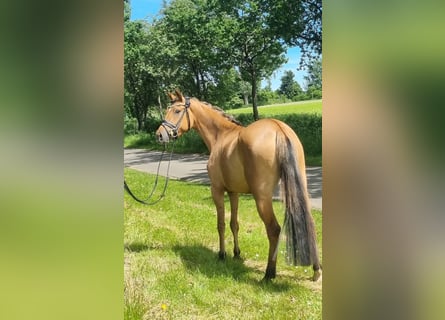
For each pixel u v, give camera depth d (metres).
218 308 2.92
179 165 8.77
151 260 3.69
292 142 3.09
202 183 7.06
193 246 4.18
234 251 3.90
